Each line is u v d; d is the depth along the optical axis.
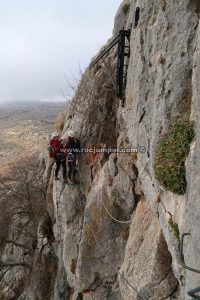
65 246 14.75
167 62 7.92
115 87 12.82
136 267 9.05
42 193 21.80
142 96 9.49
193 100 6.70
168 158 6.99
